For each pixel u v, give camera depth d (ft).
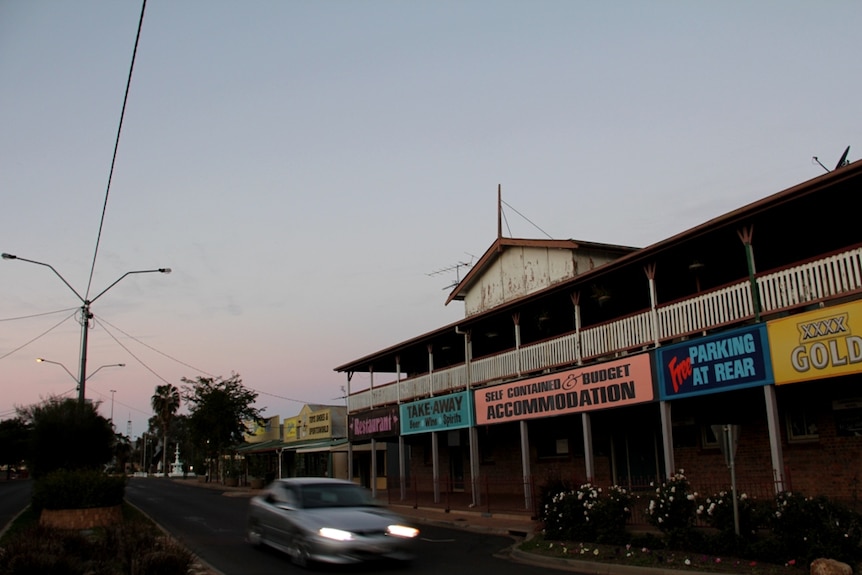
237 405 189.16
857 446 52.70
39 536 45.42
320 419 161.48
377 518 44.55
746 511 43.01
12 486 190.90
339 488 48.93
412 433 97.19
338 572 42.78
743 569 39.58
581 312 81.97
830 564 36.19
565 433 84.89
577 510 53.78
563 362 69.82
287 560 47.52
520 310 79.25
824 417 55.31
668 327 57.72
